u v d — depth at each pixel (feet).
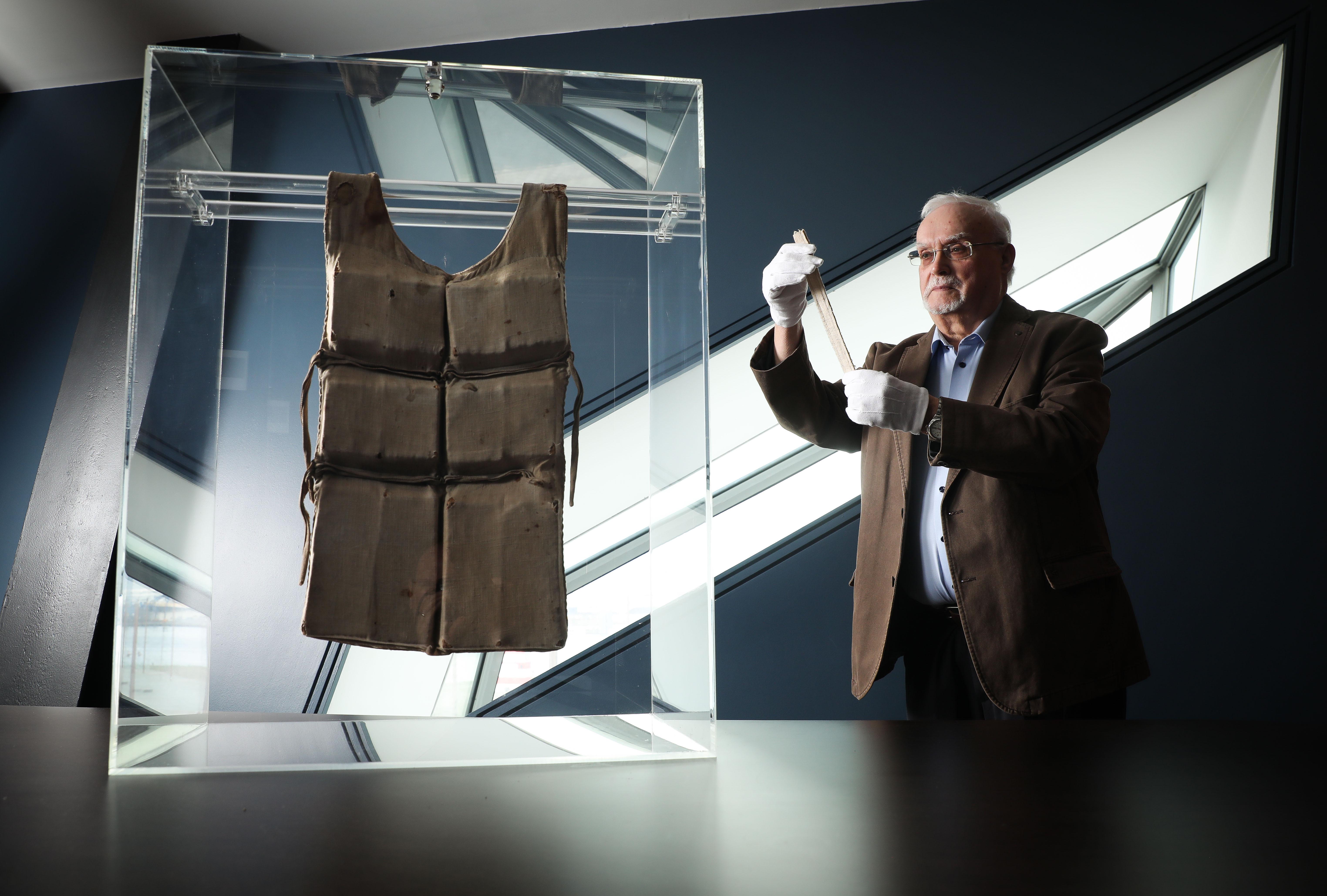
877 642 5.06
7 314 9.45
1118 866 1.29
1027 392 5.03
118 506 8.49
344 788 1.82
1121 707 4.83
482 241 2.39
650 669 2.27
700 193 2.46
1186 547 8.41
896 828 1.50
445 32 9.41
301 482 2.22
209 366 2.21
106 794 1.75
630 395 2.38
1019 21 9.25
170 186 2.24
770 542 8.74
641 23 9.40
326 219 2.30
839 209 9.02
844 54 9.26
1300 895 1.17
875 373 4.63
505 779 1.91
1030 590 4.61
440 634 2.23
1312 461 8.52
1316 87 8.92
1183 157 9.14
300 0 8.83
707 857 1.32
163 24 9.15
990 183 9.05
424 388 2.31
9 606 8.29
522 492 2.30
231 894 1.14
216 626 2.12
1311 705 8.23
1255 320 8.70
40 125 10.02
